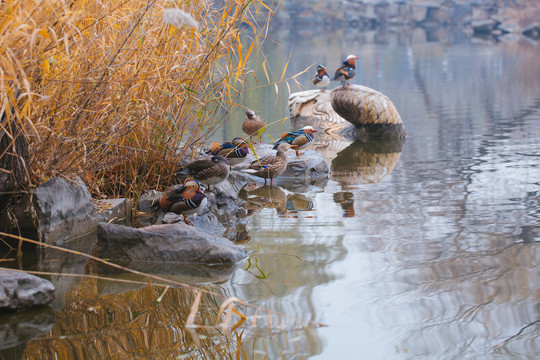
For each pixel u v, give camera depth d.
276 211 6.95
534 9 47.59
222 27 6.68
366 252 5.47
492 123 12.72
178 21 4.84
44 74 5.17
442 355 3.68
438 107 15.09
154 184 7.01
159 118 6.76
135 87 6.31
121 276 4.98
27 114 5.21
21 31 4.40
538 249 5.44
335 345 3.82
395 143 11.18
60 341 3.87
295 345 3.83
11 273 4.36
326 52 29.25
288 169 8.66
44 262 5.23
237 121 12.69
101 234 5.40
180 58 6.55
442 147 10.55
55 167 5.98
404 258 5.30
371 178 8.51
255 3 6.73
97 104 5.98
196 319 4.21
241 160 7.99
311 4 51.69
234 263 5.25
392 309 4.30
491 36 44.75
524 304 4.33
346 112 12.16
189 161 7.64
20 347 3.78
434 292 4.57
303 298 4.52
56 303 4.44
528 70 22.52
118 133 6.36
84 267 5.16
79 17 5.31
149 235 5.39
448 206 6.92
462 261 5.19
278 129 12.66
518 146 10.31
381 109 11.80
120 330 4.03
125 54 6.13
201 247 5.33
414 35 44.66
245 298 4.54
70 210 5.82
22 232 5.57
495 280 4.77
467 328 4.00
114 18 5.77
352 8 52.22
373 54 29.11
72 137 5.99
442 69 23.38
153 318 4.22
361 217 6.60
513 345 3.77
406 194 7.54
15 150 5.37
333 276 4.93
